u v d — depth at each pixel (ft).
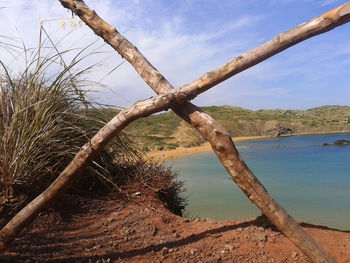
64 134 10.36
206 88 6.00
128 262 7.29
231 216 15.61
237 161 5.97
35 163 9.46
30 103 9.60
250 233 8.68
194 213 16.25
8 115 9.39
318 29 5.08
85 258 7.24
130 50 7.16
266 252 7.75
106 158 12.57
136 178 12.98
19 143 9.04
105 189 12.05
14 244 7.13
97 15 7.29
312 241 6.01
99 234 8.69
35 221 8.40
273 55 5.60
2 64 9.34
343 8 4.81
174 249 8.02
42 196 6.52
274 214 5.97
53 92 9.96
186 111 6.32
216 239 8.56
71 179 6.54
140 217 10.14
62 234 8.25
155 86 6.82
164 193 13.01
